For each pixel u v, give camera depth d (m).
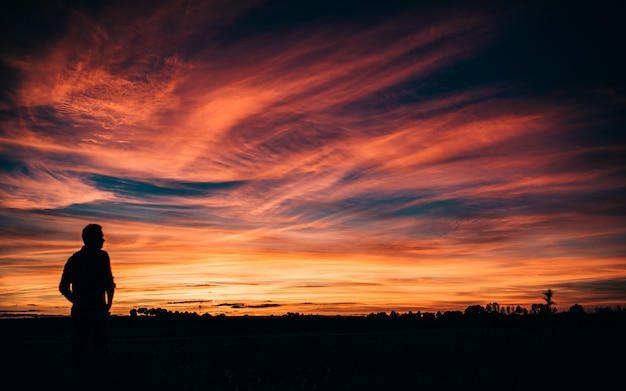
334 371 8.24
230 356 9.89
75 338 8.32
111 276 8.66
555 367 8.25
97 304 8.41
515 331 12.64
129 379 7.74
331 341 12.12
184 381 7.56
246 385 7.23
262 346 11.35
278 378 7.75
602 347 9.80
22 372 8.31
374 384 7.32
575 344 10.22
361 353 10.09
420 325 15.65
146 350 10.95
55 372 8.27
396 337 12.84
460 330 13.91
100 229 8.73
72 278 8.41
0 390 7.14
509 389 7.02
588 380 7.46
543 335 11.40
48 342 12.53
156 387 7.22
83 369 8.23
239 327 15.93
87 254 8.52
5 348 11.47
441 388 7.11
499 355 9.50
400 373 8.05
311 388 7.11
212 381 7.52
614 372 7.91
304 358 9.55
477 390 6.98
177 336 14.17
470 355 9.62
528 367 8.27
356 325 16.06
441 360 9.18
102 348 8.45
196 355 10.05
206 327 15.96
